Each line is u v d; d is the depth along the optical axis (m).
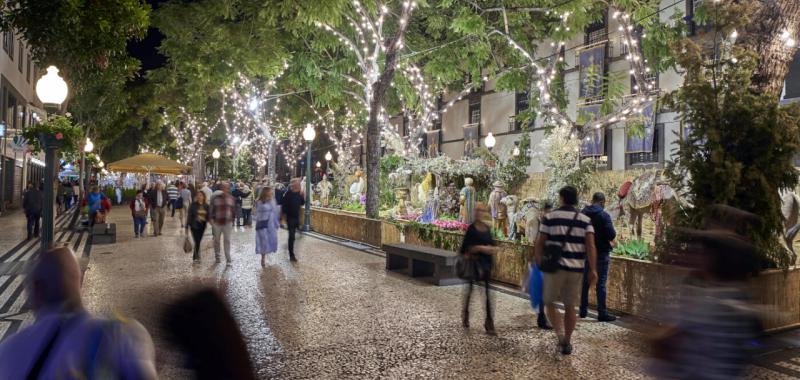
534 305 6.98
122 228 21.58
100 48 9.84
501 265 10.11
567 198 6.05
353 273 11.06
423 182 19.72
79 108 24.50
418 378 5.10
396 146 24.53
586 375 5.20
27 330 2.06
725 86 7.18
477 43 20.98
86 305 7.88
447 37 23.39
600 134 25.16
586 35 26.95
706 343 2.66
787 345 5.98
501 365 5.48
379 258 13.43
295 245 16.16
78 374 1.91
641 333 6.61
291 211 12.75
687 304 2.80
